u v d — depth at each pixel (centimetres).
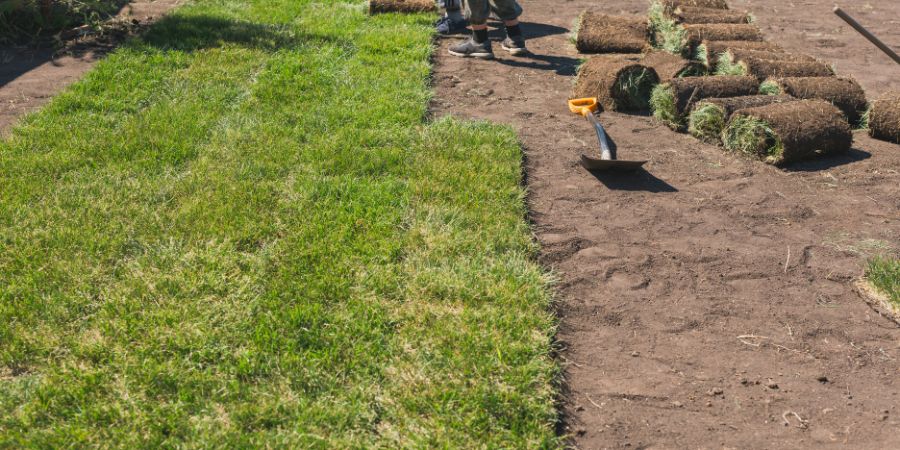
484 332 368
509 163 548
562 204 508
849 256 456
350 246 432
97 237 426
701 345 375
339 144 562
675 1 872
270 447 300
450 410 321
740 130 587
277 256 419
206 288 390
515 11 820
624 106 682
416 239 444
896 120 617
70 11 847
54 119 585
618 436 318
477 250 438
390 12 945
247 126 585
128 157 529
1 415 310
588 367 357
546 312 391
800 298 414
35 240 421
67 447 295
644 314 397
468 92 711
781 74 680
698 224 489
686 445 314
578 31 852
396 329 370
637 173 557
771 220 497
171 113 601
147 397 323
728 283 426
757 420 329
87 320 365
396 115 618
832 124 583
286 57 748
